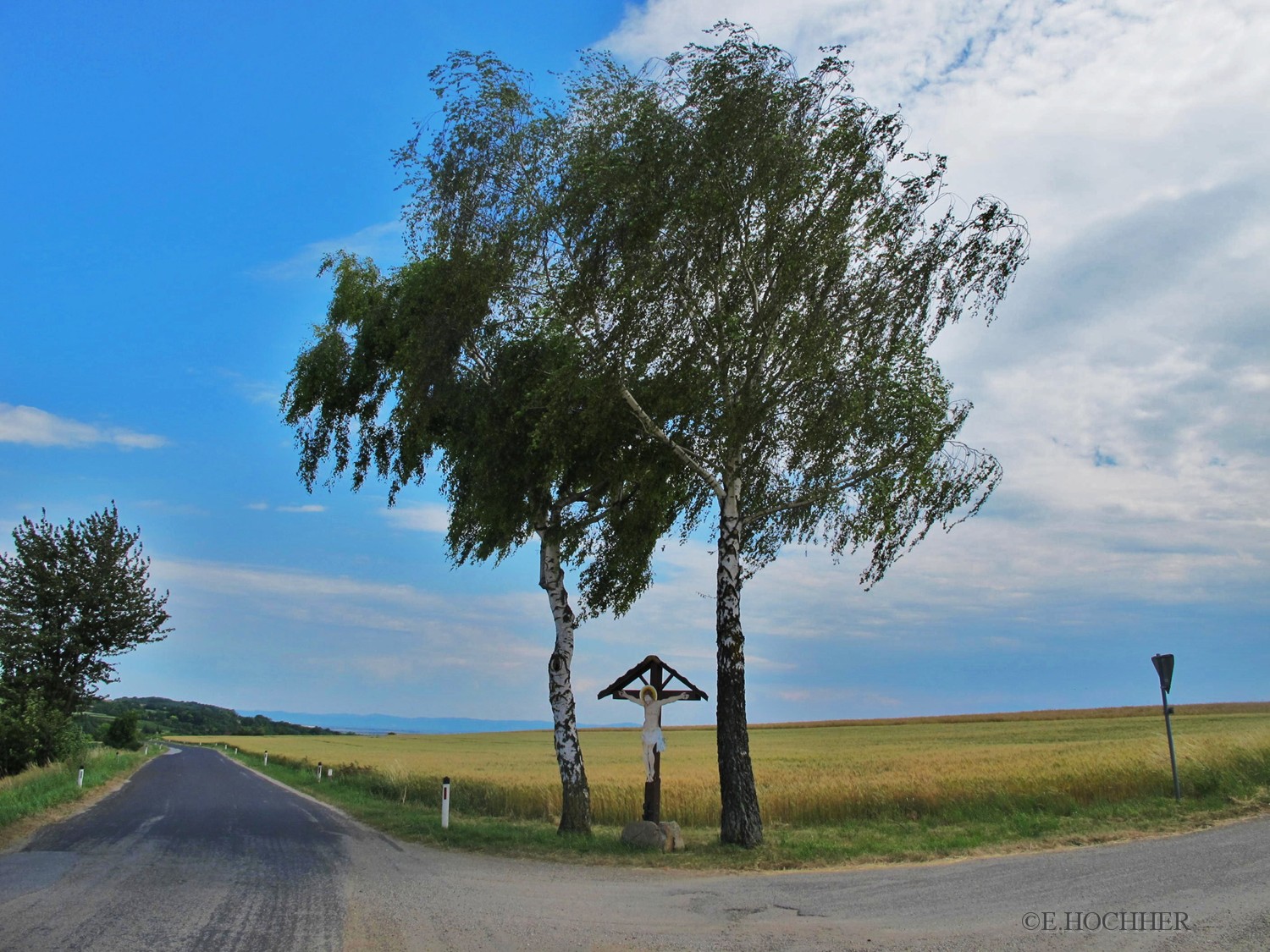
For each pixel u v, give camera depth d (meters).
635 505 18.28
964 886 10.37
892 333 15.03
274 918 8.66
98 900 9.46
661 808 20.39
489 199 15.55
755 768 31.11
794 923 8.55
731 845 14.81
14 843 14.41
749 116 14.14
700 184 14.19
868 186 14.59
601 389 14.83
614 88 15.35
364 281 19.38
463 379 16.94
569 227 15.11
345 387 19.16
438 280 15.61
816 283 14.77
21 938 7.66
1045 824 16.14
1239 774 18.69
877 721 120.19
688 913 9.20
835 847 14.52
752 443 16.05
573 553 18.81
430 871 12.35
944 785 20.73
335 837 16.28
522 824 20.30
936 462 16.41
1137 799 18.62
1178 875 10.23
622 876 12.23
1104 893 9.38
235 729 187.88
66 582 30.95
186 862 12.44
